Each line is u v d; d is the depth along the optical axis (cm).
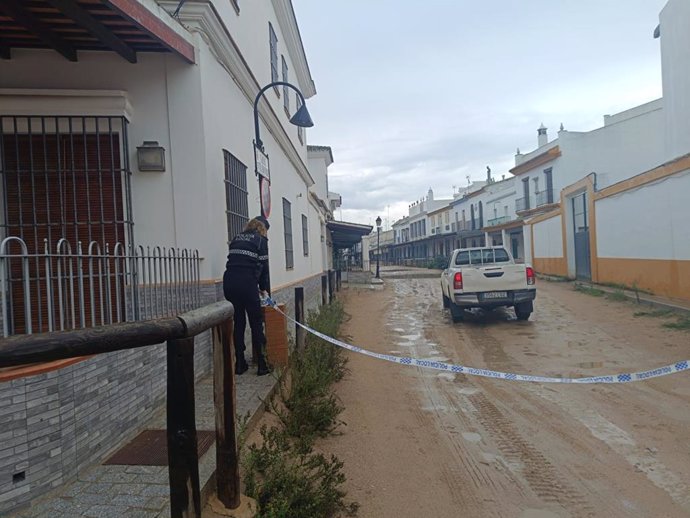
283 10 1255
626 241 1627
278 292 1094
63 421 334
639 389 630
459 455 459
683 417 530
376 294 2106
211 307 284
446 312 1423
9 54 592
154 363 476
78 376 352
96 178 595
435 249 6078
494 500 379
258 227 637
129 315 471
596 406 575
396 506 374
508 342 962
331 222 2641
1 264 333
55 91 581
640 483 396
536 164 3128
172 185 618
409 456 459
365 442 492
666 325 1006
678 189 1305
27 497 308
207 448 393
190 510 241
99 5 472
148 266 491
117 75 613
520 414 560
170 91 616
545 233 2573
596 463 433
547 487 396
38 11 490
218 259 662
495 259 1356
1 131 578
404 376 734
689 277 1262
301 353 685
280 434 447
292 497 334
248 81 838
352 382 704
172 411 240
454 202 5353
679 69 1335
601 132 2761
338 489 395
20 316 468
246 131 856
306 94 1894
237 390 548
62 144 593
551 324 1131
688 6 1280
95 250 590
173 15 614
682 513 353
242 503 323
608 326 1066
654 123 2691
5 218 582
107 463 372
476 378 715
